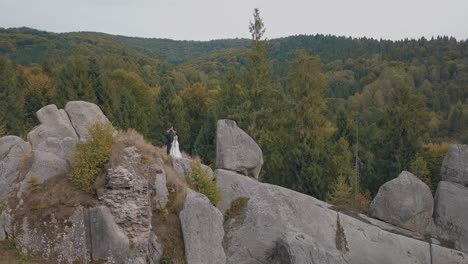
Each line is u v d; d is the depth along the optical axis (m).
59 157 21.48
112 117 48.50
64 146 21.84
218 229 22.58
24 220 18.94
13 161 20.97
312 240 26.84
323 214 29.25
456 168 32.69
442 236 31.22
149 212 20.22
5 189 20.16
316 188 42.50
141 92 69.38
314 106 44.69
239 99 49.44
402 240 29.47
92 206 19.31
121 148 21.14
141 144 22.33
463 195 31.80
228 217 27.53
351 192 40.94
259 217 27.61
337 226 29.03
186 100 70.94
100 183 19.86
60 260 18.45
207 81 136.25
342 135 60.38
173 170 23.89
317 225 28.52
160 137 57.81
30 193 19.66
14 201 19.53
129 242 19.31
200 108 70.56
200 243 21.75
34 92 61.16
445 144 55.31
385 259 28.45
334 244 28.09
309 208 29.16
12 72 63.00
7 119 49.66
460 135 87.44
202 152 52.38
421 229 31.31
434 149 52.19
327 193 41.53
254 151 31.55
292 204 28.80
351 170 46.22
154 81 114.75
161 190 21.75
